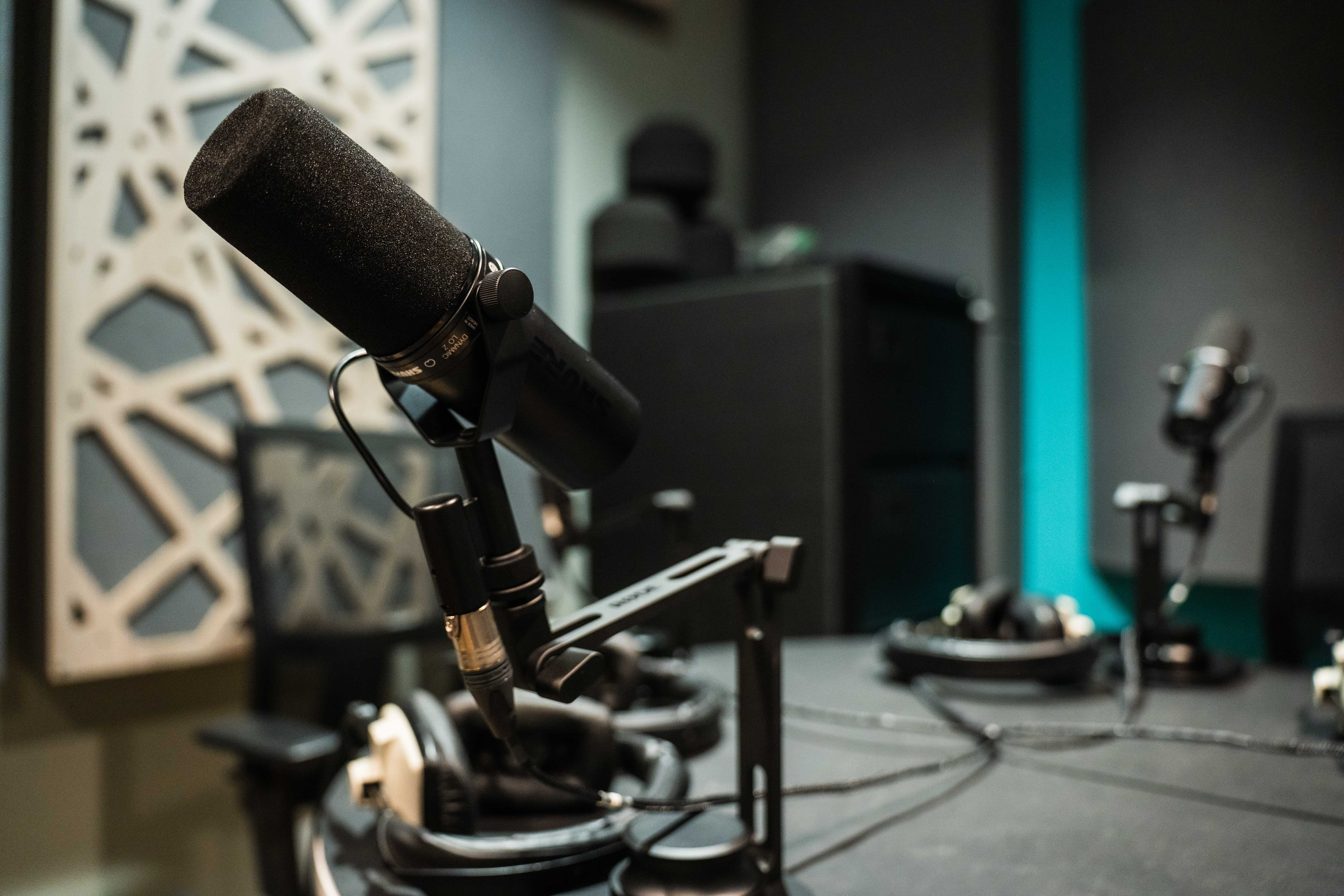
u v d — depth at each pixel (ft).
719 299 5.76
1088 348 7.20
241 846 5.04
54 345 4.15
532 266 6.41
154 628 4.48
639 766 2.03
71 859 4.43
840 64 8.36
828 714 2.68
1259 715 2.66
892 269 5.55
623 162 7.45
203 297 4.68
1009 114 7.57
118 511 4.39
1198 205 6.41
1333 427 4.11
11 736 4.26
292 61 5.06
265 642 3.91
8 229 4.22
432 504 1.38
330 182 1.25
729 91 8.83
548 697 1.42
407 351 1.36
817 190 8.49
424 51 5.63
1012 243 7.59
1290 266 5.97
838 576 5.18
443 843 1.64
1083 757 2.30
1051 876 1.68
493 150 6.18
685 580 1.57
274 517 4.08
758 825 1.89
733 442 5.66
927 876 1.68
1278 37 6.01
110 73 4.37
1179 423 3.24
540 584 1.48
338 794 2.09
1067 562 7.38
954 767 2.23
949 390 6.20
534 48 6.50
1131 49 6.82
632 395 1.64
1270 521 4.19
